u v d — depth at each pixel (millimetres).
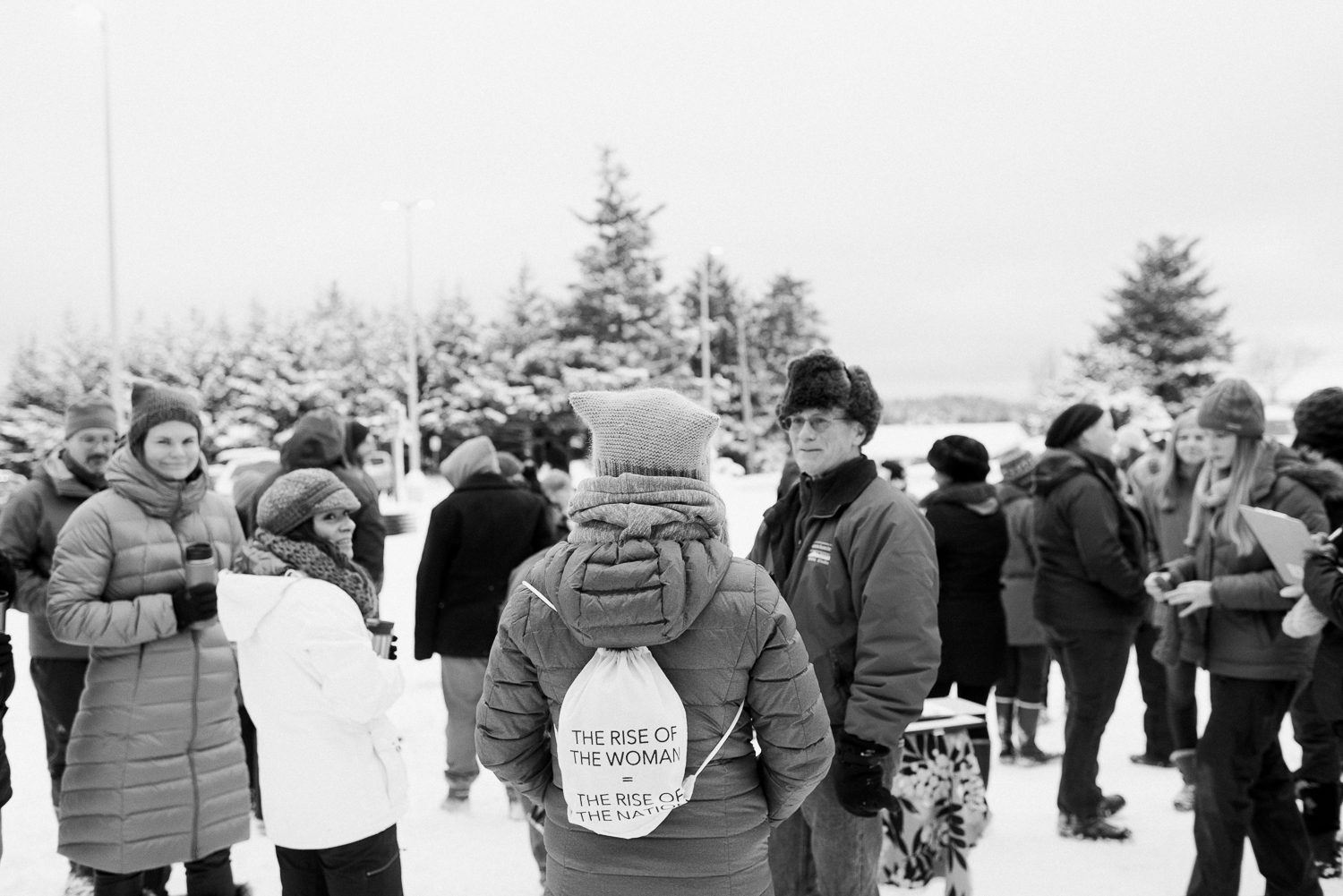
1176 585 3479
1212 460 3473
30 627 3934
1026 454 5965
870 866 2768
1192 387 44812
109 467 3414
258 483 5129
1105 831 4242
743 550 14727
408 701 6785
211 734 3383
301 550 2854
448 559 4738
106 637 3131
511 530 4781
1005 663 4961
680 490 1854
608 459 1908
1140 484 6289
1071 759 4266
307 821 2732
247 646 2803
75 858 3207
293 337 54812
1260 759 3254
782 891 2992
